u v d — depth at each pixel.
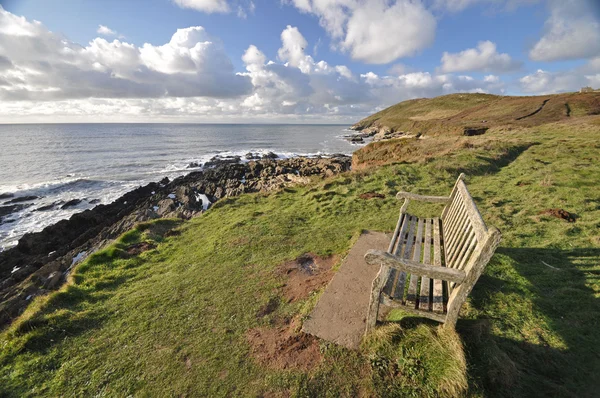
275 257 5.97
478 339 2.88
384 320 3.40
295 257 5.82
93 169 40.19
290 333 3.58
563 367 2.70
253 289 4.84
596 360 2.72
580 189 7.54
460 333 2.94
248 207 10.33
